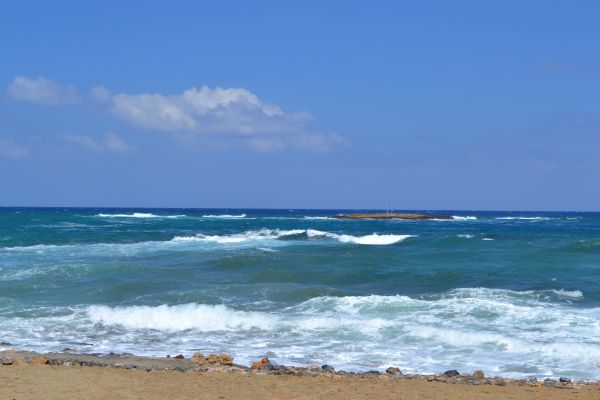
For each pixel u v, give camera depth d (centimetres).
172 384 991
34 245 3947
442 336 1432
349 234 5628
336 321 1588
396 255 3284
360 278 2444
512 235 4950
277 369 1133
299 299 1953
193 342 1421
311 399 914
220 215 12900
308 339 1438
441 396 944
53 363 1147
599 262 2888
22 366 1102
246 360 1247
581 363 1227
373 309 1762
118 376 1038
